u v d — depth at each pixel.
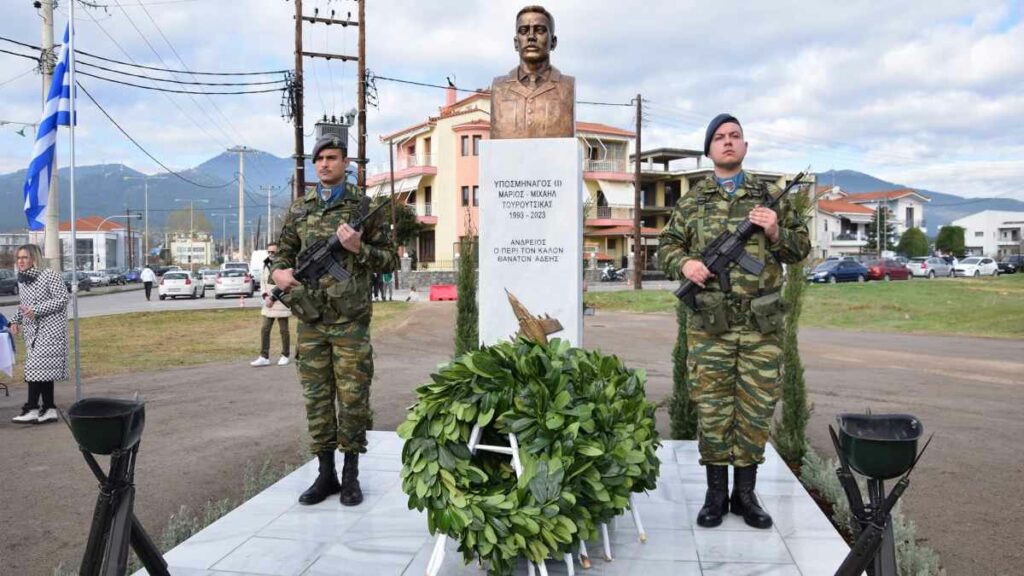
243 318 21.97
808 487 5.29
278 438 7.08
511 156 5.52
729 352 4.05
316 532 4.05
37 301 7.71
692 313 4.19
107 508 2.70
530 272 5.52
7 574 4.08
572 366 3.60
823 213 71.38
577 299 5.48
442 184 46.53
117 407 2.81
